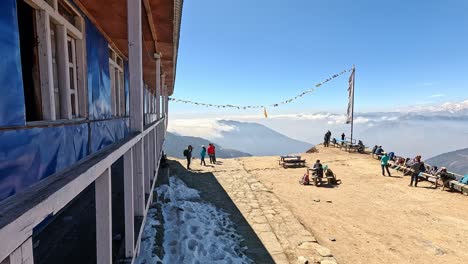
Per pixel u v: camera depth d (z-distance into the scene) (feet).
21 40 11.23
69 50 15.16
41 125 10.07
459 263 23.99
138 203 15.66
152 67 34.42
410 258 24.80
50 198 3.99
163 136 52.16
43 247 13.39
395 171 58.44
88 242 13.92
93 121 17.01
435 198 41.11
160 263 20.21
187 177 54.19
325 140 91.35
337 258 24.76
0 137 7.57
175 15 18.83
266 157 82.28
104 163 6.98
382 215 34.96
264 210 36.70
